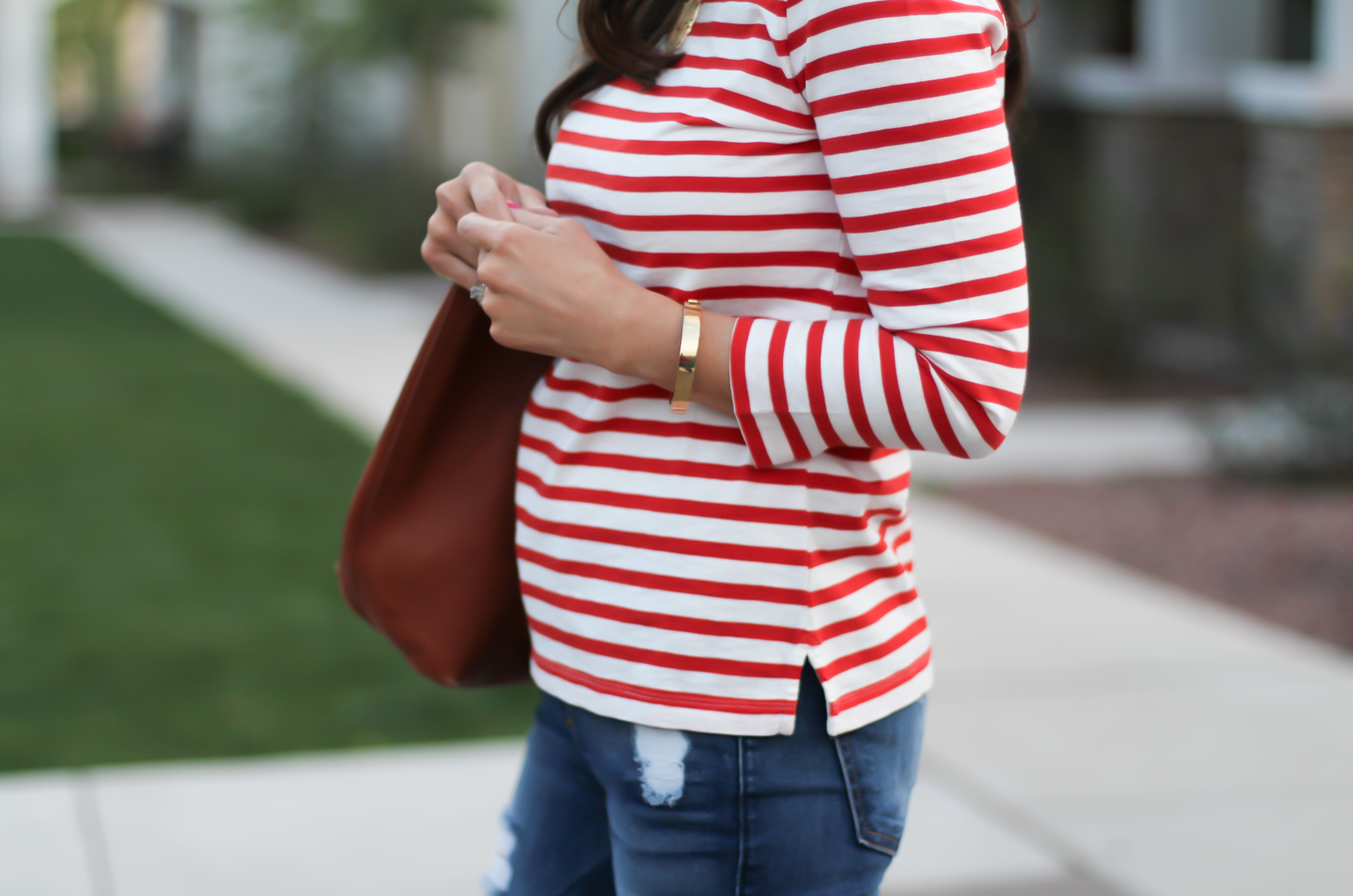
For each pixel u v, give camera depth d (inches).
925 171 46.2
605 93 54.0
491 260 50.6
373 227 571.5
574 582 53.1
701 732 50.9
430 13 639.1
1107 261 360.2
